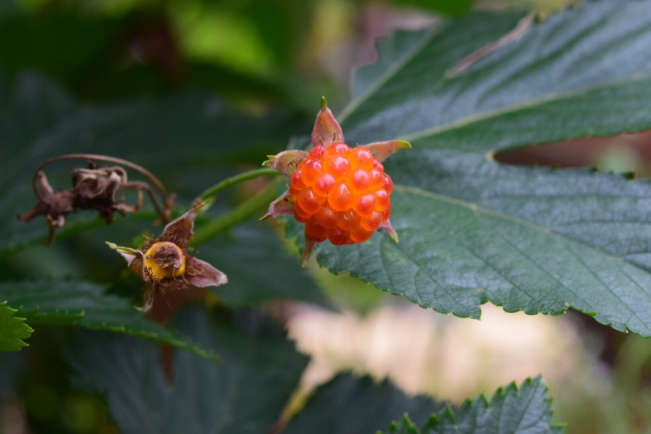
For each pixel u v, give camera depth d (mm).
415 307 635
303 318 617
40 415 406
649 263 276
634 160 572
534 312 270
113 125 408
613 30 320
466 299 272
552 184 289
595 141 654
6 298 285
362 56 858
